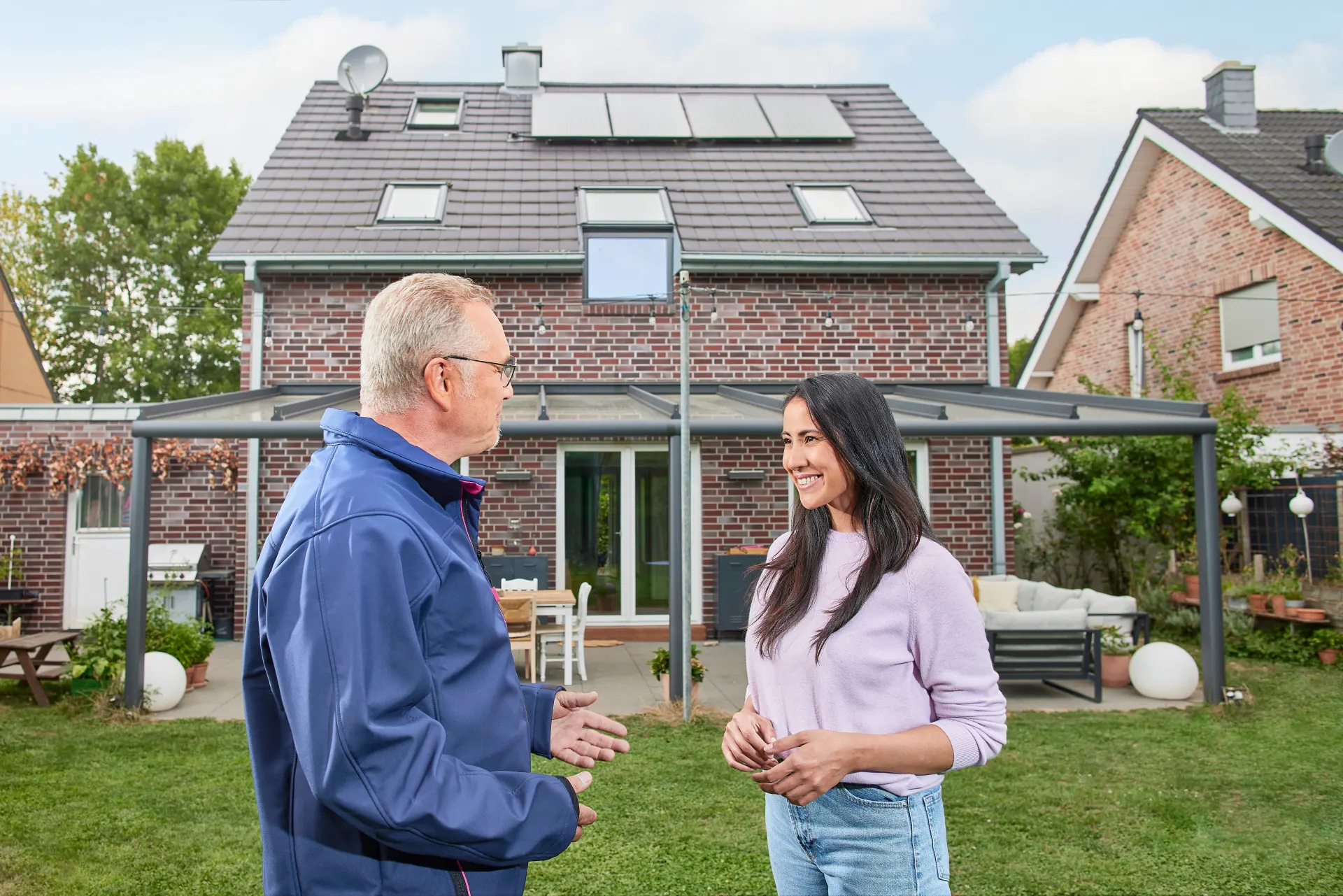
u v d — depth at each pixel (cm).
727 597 1173
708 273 1202
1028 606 1052
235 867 448
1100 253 1698
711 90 1675
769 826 242
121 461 1163
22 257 2794
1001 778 596
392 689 151
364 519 159
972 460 1205
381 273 1165
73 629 1184
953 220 1270
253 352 1146
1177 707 797
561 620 1006
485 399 191
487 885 170
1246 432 1166
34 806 535
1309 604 1049
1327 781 591
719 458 1202
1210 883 437
